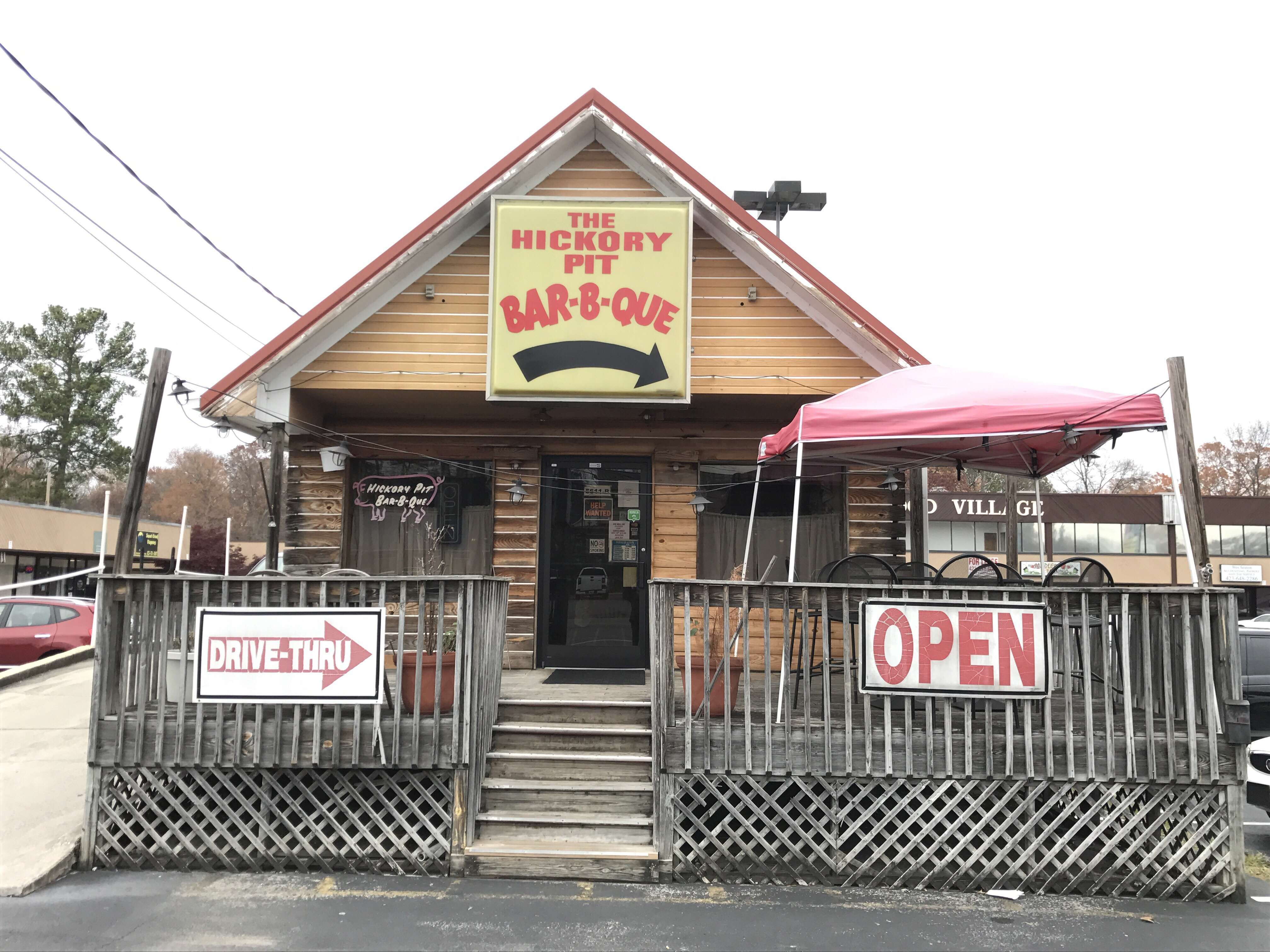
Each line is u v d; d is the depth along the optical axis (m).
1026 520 40.12
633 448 9.72
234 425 8.91
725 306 8.81
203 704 6.02
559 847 5.96
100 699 6.03
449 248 8.86
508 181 8.75
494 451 9.71
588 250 8.39
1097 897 5.78
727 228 8.80
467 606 6.05
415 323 8.77
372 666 5.93
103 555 11.26
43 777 7.13
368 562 9.70
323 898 5.45
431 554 9.48
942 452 8.21
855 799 5.96
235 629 6.00
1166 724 5.82
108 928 4.95
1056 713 6.33
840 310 8.50
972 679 5.84
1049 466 8.54
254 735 6.00
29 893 5.46
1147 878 5.81
